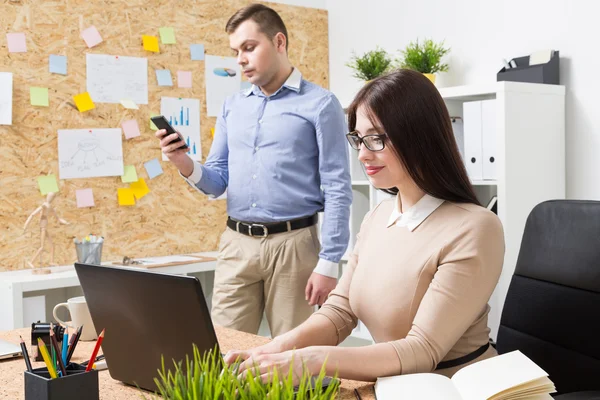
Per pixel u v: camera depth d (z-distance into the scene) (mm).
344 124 2309
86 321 1530
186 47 3412
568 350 1414
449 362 1325
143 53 3277
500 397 981
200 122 3471
